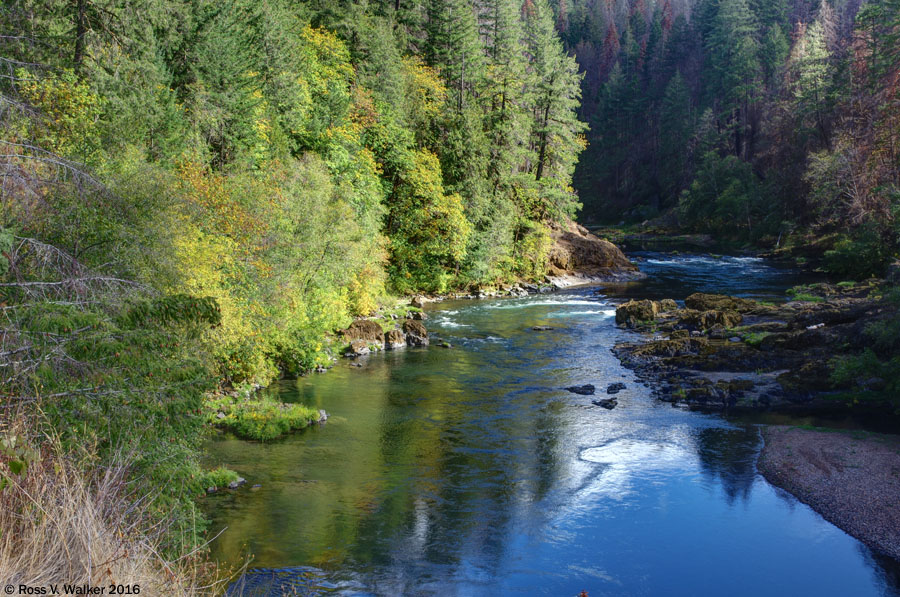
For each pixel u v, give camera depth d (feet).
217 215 88.74
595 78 506.89
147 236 58.75
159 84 106.73
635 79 422.00
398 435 72.79
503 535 50.78
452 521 52.85
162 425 34.88
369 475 61.72
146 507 27.30
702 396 86.94
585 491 59.00
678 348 108.58
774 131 306.76
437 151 191.31
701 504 56.70
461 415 80.18
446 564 46.14
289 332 96.43
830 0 422.41
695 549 49.16
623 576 45.29
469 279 180.04
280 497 56.13
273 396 85.25
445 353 112.68
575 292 182.50
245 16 148.25
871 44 240.12
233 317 79.46
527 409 82.94
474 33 217.56
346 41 199.62
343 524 51.60
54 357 29.73
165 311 37.55
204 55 124.16
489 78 200.54
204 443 68.39
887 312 97.76
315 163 124.47
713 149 341.82
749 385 89.81
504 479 61.52
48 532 19.58
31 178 36.91
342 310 116.88
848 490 58.65
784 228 258.57
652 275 207.82
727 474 62.95
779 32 354.13
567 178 219.00
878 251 173.06
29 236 39.29
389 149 172.65
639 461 66.33
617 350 113.91
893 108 201.16
